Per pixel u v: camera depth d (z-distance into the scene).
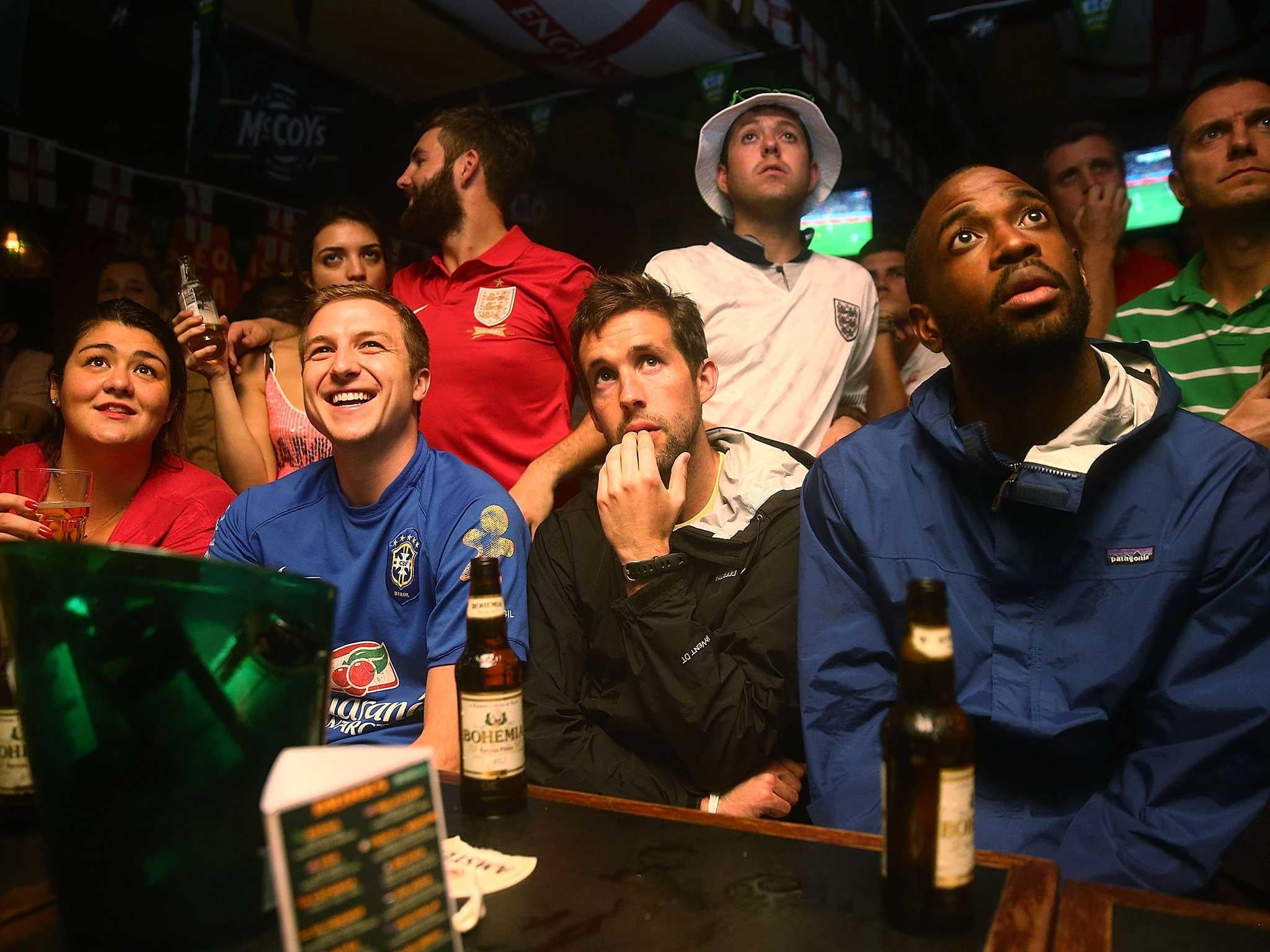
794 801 1.51
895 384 2.75
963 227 1.36
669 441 1.66
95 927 0.67
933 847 0.71
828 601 1.45
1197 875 1.13
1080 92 4.05
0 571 0.70
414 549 1.60
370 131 4.05
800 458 1.84
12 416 2.89
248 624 0.67
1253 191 2.01
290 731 0.69
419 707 1.58
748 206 2.54
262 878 0.68
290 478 1.75
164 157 3.60
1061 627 1.31
